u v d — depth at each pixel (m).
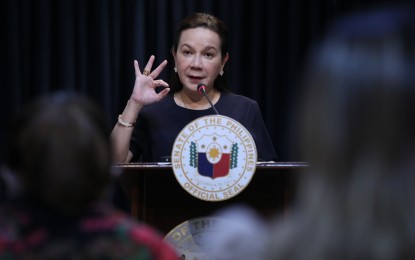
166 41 11.03
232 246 2.39
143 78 6.68
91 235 2.78
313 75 2.17
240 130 5.28
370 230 2.04
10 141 2.88
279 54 11.32
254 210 5.51
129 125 6.57
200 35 6.90
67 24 11.09
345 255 2.05
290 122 11.19
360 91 2.07
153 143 6.77
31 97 11.17
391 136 2.04
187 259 5.28
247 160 5.26
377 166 2.05
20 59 11.13
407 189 2.03
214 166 5.25
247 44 11.28
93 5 11.09
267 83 11.23
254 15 11.23
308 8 11.33
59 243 2.75
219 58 6.98
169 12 11.07
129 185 5.80
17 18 11.09
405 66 2.06
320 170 2.12
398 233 2.02
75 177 2.76
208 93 7.01
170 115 6.86
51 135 2.77
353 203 2.06
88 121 2.84
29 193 2.85
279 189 5.52
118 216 2.94
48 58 11.08
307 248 2.11
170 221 5.46
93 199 2.85
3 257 2.74
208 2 11.07
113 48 11.06
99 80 11.08
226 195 5.25
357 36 2.13
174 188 5.48
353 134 2.07
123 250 2.79
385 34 2.10
